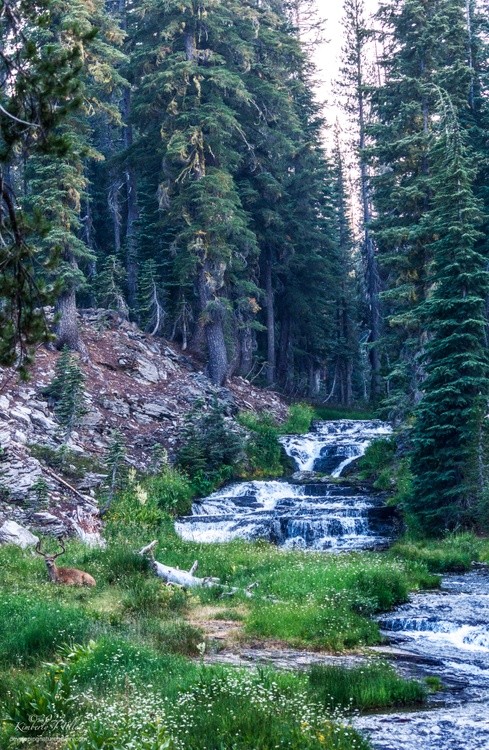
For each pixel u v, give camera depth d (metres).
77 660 10.22
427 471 27.58
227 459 34.19
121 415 33.41
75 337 35.06
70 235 32.94
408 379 34.66
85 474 28.27
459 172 28.69
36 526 23.95
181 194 38.16
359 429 40.59
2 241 9.12
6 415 28.83
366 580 18.16
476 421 26.88
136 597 16.23
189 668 10.72
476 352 28.03
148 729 7.37
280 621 15.21
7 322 9.48
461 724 9.62
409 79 36.72
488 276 28.11
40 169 32.72
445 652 14.38
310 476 34.72
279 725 7.95
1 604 13.48
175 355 40.03
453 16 39.19
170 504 29.33
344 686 10.80
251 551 23.78
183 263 38.69
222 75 38.78
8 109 8.64
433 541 26.33
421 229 33.59
